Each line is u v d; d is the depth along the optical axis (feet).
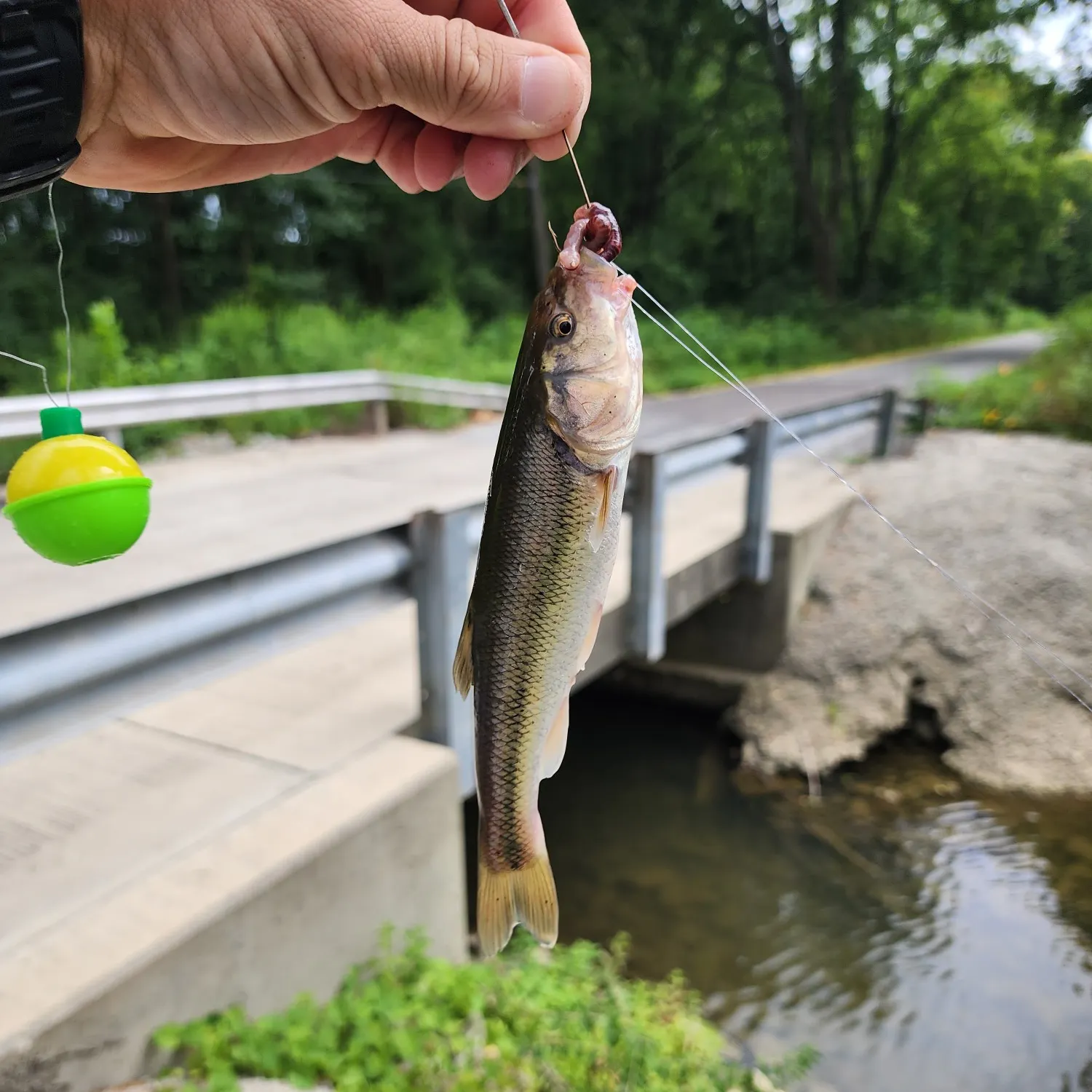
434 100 0.72
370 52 0.69
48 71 0.60
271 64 0.70
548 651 0.73
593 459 0.70
